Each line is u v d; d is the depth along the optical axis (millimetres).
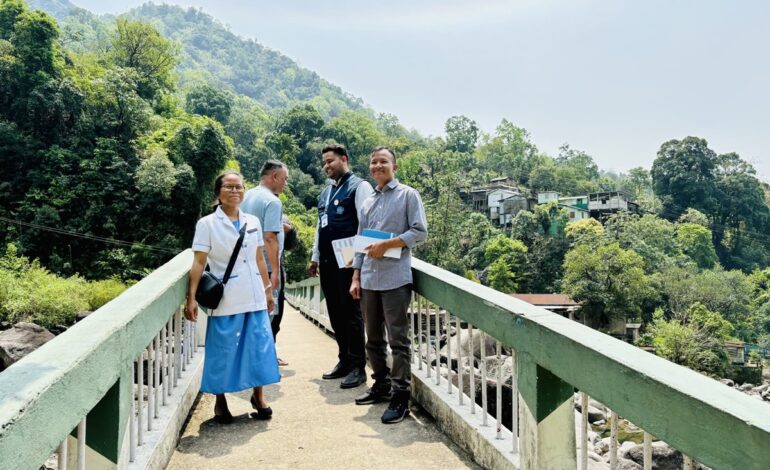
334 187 4500
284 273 4734
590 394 1779
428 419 3518
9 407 1214
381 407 3783
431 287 3596
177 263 3742
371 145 93125
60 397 1447
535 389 2184
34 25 41094
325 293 4613
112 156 39312
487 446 2672
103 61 56188
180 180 39094
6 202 37062
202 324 5020
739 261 70875
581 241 51969
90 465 2008
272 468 2812
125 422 2113
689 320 35125
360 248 3510
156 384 2996
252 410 3779
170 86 62250
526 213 59656
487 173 87375
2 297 16469
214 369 3238
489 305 2664
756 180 78688
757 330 44969
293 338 7383
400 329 3486
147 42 59219
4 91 39844
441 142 105000
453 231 51531
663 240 56844
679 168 79000
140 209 38438
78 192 37062
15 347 9844
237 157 72375
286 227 4754
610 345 1781
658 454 5723
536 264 52438
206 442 3178
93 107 42344
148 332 2504
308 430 3355
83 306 17125
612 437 1709
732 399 1270
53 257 34406
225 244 3256
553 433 2203
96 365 1738
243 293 3273
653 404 1462
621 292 38969
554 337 2018
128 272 35719
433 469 2768
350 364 4594
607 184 95125
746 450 1150
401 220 3473
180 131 41875
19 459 1209
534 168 95000
